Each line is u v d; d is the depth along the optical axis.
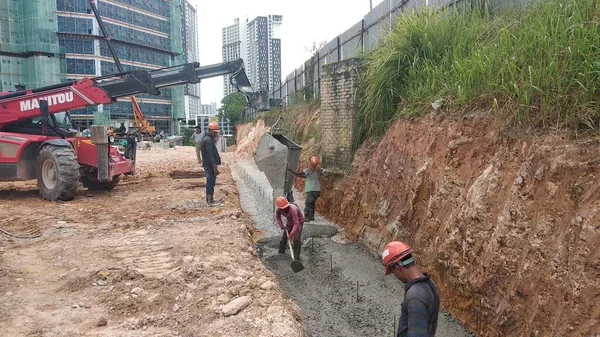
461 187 5.52
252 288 4.83
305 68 18.50
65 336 3.87
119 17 57.81
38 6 48.88
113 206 9.47
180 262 5.48
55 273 5.28
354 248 7.95
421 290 2.99
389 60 8.37
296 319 4.47
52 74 50.59
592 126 3.90
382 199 7.73
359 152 9.53
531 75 4.68
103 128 10.08
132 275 5.09
